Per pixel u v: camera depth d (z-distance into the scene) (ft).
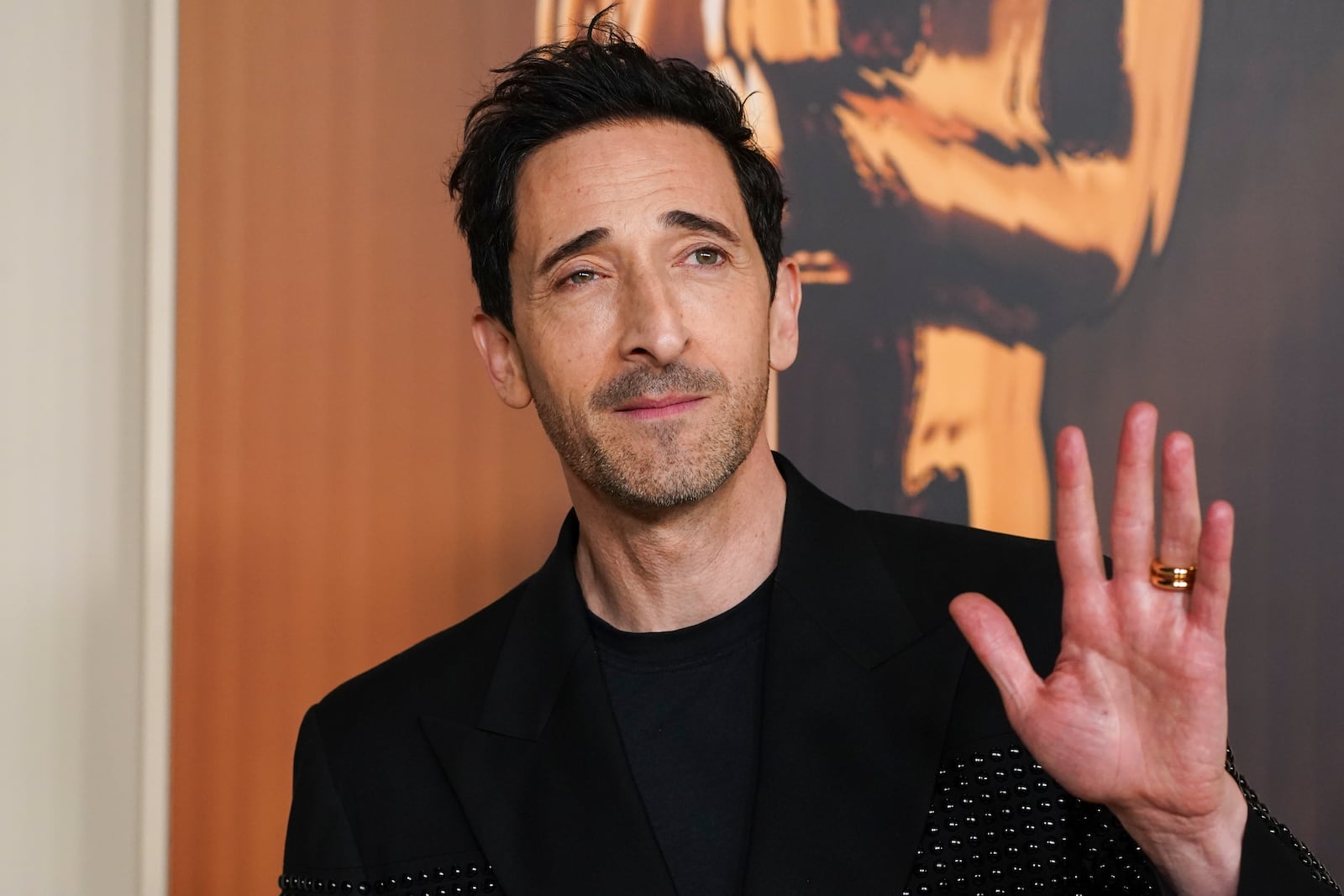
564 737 11.61
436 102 18.63
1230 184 17.47
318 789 12.42
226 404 18.56
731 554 11.64
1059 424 17.69
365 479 18.54
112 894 18.49
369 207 18.63
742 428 11.18
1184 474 8.61
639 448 11.00
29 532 18.75
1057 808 10.60
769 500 11.98
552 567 12.62
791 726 10.94
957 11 18.06
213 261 18.61
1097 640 8.77
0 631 18.66
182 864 18.30
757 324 11.48
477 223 12.60
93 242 18.94
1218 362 17.38
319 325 18.63
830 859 10.44
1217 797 8.53
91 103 18.99
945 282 17.94
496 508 18.47
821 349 18.07
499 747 11.87
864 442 17.92
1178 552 8.64
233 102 18.69
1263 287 17.34
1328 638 17.01
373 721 12.60
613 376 11.08
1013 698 8.91
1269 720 17.10
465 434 18.49
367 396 18.60
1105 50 17.79
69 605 18.74
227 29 18.72
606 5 18.45
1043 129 17.88
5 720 18.65
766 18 18.30
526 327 11.80
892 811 10.58
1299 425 17.19
